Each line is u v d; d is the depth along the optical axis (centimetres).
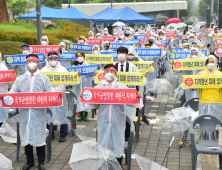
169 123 508
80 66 738
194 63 768
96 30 2686
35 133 461
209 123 484
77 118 796
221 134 607
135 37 1519
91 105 444
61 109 608
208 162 512
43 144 471
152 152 556
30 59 463
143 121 746
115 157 429
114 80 447
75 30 2178
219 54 924
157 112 830
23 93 455
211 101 543
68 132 681
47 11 2398
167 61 1330
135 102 429
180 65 777
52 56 613
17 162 519
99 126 439
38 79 471
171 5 4197
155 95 1003
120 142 437
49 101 460
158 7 4191
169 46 1625
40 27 1079
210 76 537
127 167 474
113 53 1055
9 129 548
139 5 4112
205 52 1082
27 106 456
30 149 487
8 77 638
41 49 954
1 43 1288
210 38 1861
